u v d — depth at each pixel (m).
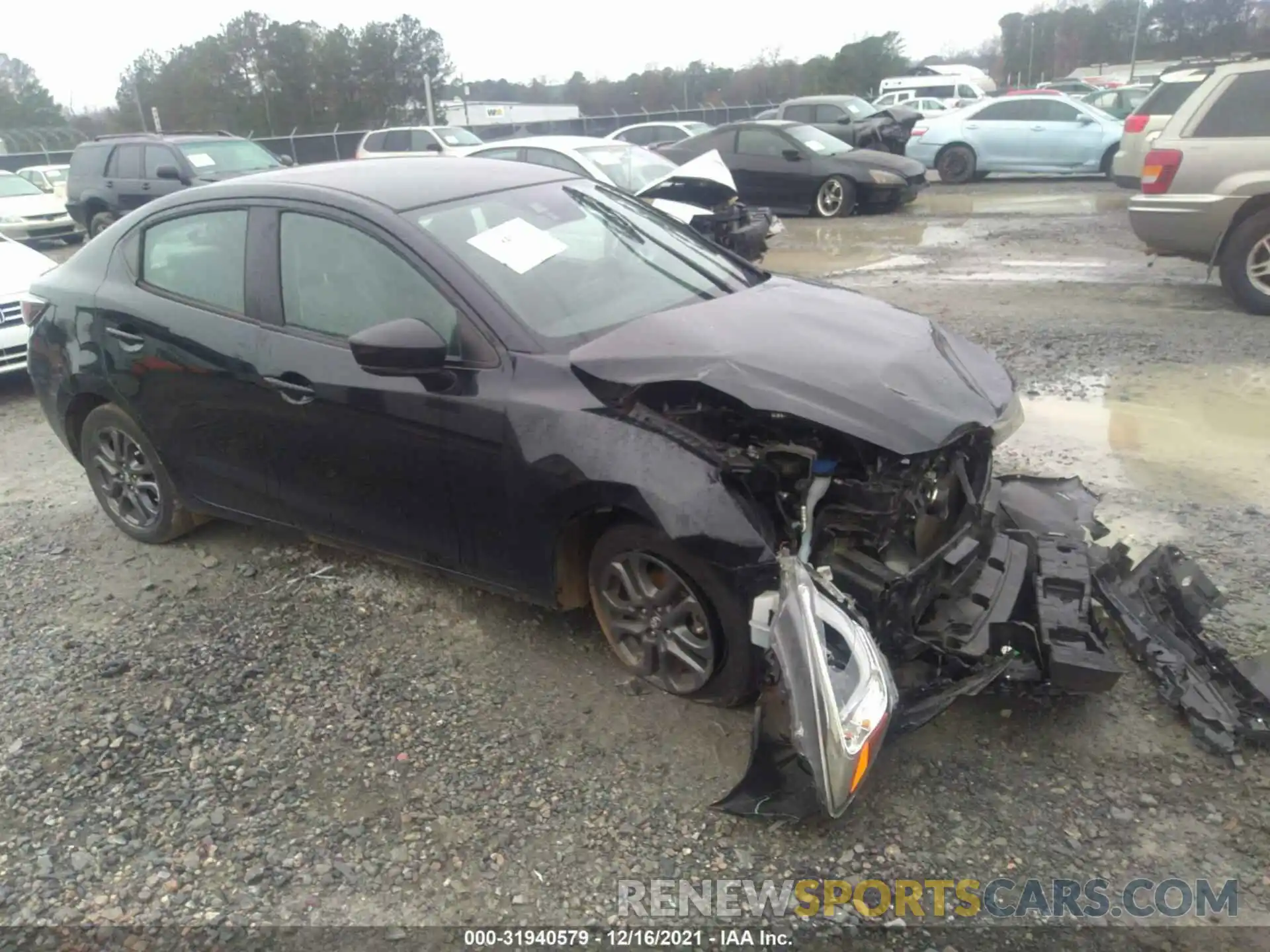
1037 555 3.49
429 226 3.66
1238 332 7.28
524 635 3.87
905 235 12.97
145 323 4.29
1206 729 3.03
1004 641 3.09
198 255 4.21
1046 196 15.94
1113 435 5.48
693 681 3.31
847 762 2.54
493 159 4.68
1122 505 4.62
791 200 15.39
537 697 3.50
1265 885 2.59
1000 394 3.45
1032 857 2.71
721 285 4.06
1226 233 7.77
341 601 4.21
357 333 3.64
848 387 3.02
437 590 4.24
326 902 2.70
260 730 3.41
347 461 3.80
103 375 4.50
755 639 2.96
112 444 4.80
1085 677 2.96
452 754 3.23
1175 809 2.83
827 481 3.01
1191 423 5.58
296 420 3.88
